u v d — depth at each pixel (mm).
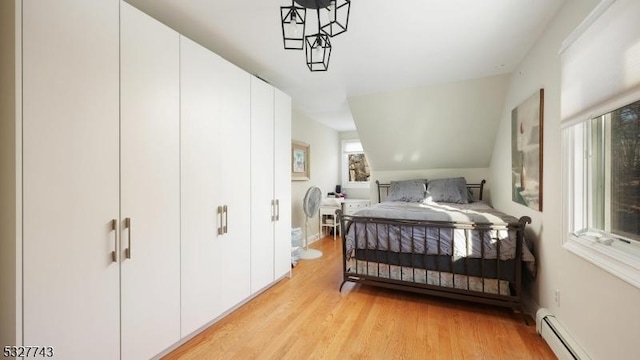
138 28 1462
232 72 2145
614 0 1144
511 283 2141
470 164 4051
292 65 2549
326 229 5145
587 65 1360
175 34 1675
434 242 2287
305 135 4480
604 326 1276
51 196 1134
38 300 1103
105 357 1322
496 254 2092
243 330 1931
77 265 1218
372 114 3779
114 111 1351
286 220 2943
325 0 1234
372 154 4441
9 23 1041
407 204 3502
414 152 4180
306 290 2645
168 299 1635
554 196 1777
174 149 1669
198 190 1841
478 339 1806
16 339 1050
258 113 2465
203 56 1878
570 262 1581
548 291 1865
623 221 1241
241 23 1869
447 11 1716
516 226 2021
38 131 1095
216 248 1989
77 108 1211
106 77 1315
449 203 3625
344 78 2896
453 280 2229
